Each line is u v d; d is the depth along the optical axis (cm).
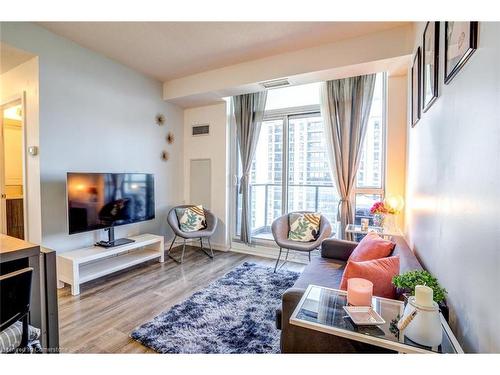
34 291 151
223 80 352
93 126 312
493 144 84
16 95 281
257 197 425
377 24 248
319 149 377
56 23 254
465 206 106
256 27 256
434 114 157
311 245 295
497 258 80
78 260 259
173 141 432
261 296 256
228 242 429
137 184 338
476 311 95
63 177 284
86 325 205
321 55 288
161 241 355
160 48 301
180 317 215
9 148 394
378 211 275
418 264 164
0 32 235
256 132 402
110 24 255
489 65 87
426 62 176
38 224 269
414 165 227
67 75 285
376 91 335
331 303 128
